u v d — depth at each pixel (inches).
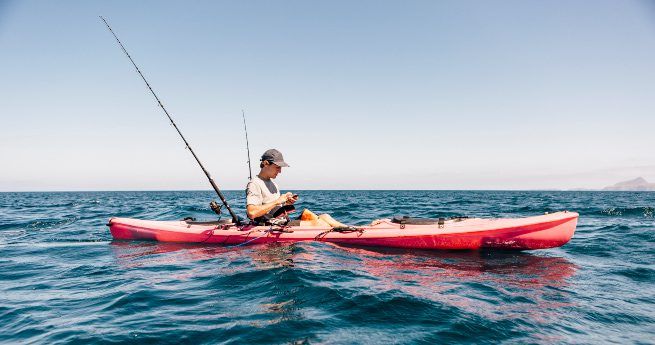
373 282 134.0
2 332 96.6
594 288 133.9
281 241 202.1
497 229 183.5
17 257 199.8
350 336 89.7
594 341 89.7
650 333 95.2
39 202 1157.7
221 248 200.4
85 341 88.3
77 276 154.1
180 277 144.6
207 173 211.3
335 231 203.8
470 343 87.0
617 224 357.7
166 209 645.3
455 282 137.5
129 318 103.0
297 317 101.5
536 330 95.3
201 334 91.1
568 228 175.3
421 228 197.0
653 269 163.9
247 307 109.7
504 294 124.4
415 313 105.0
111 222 247.4
